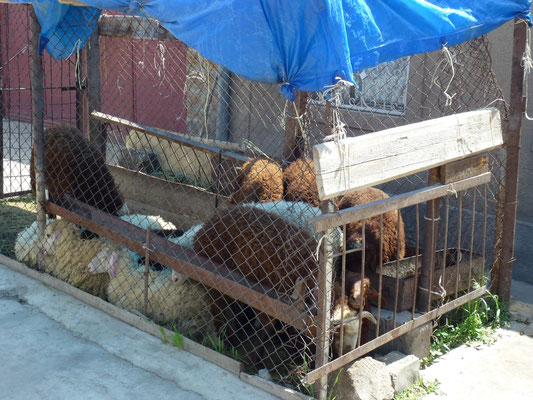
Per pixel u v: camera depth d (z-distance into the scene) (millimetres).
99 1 3871
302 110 5836
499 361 4609
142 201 7160
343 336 3949
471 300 5004
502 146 5098
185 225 6629
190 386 4125
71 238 5598
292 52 3244
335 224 3527
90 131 7301
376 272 4785
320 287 3613
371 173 3637
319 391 3795
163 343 4660
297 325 3887
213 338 4633
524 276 6152
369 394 3871
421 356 4508
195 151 7176
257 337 4633
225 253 4531
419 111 6426
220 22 3312
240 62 3309
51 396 3986
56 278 5543
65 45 5496
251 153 6762
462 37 4176
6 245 6441
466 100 5902
